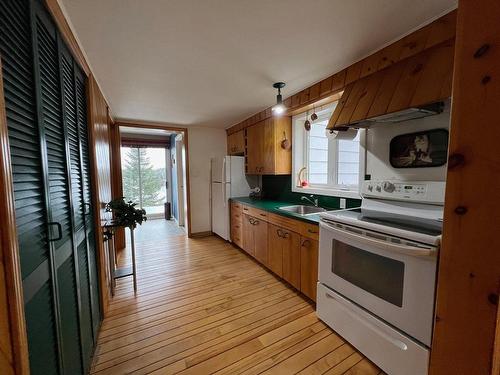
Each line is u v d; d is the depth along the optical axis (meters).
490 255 0.50
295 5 1.18
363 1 1.16
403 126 1.60
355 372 1.39
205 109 3.08
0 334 0.53
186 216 4.34
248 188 3.95
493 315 0.50
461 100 0.53
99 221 1.79
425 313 1.16
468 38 0.52
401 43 1.47
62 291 1.02
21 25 0.76
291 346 1.60
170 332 1.74
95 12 1.20
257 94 2.51
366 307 1.46
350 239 1.53
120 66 1.79
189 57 1.69
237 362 1.47
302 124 3.08
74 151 1.33
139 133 5.59
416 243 1.18
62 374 0.97
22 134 0.74
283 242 2.43
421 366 1.17
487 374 0.51
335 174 2.62
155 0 1.13
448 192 0.56
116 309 2.03
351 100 1.75
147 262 3.10
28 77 0.80
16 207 0.67
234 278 2.63
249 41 1.50
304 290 2.15
